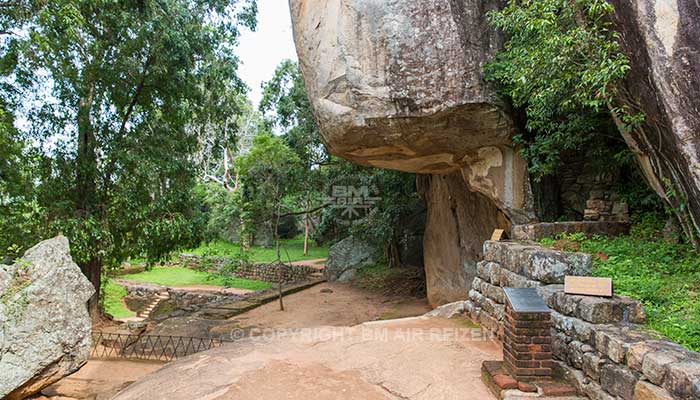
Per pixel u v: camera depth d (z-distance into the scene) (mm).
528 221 6223
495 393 3201
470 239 8391
